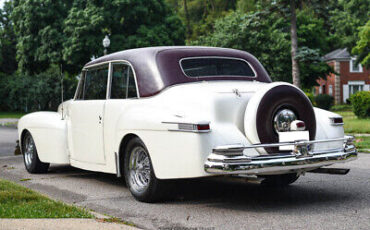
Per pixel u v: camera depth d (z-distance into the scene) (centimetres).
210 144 490
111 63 657
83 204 570
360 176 740
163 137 523
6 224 424
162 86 574
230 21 3503
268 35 3491
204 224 462
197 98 530
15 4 3566
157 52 604
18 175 816
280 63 3550
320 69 4316
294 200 569
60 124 761
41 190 671
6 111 5456
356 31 4456
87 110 679
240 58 651
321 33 4594
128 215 507
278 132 518
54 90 4338
